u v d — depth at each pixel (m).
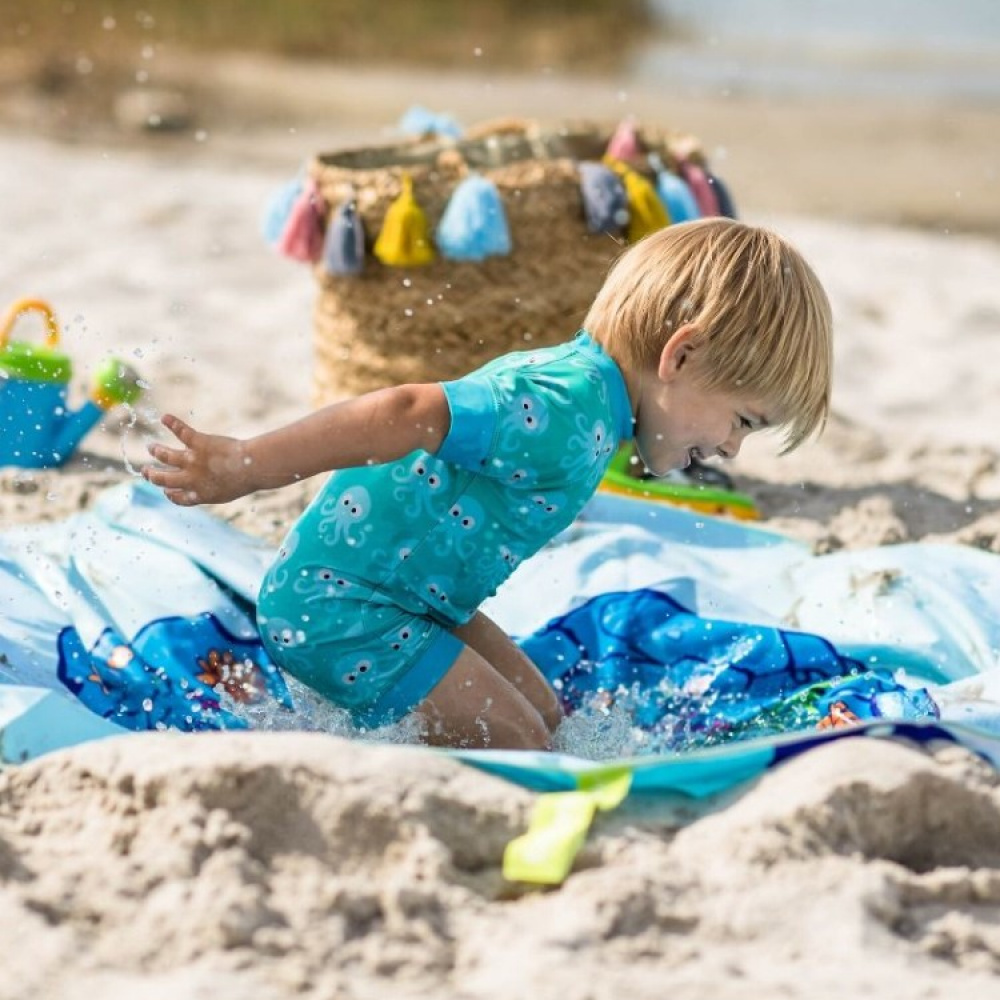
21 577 8.33
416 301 10.66
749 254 7.09
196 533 8.95
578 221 10.69
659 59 42.31
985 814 5.94
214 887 5.26
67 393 11.38
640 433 7.24
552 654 8.40
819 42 45.78
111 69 32.44
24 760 6.26
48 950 4.99
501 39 43.66
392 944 5.18
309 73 36.59
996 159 27.69
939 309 16.97
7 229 18.31
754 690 8.03
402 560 7.12
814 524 10.50
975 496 11.25
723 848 5.66
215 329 14.86
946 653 8.24
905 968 5.18
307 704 7.55
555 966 5.03
